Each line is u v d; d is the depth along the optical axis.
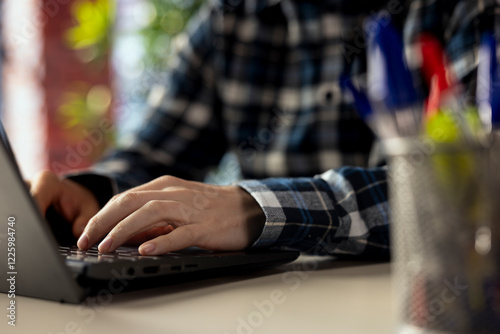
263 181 0.70
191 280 0.57
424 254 0.32
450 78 0.33
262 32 1.36
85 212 0.85
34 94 3.23
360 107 0.35
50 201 0.83
